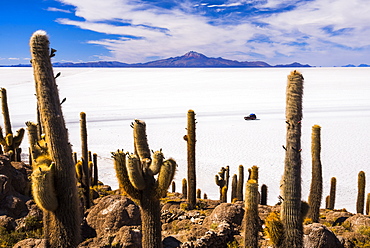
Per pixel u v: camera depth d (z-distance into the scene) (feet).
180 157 88.07
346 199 60.95
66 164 15.61
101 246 25.89
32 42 14.75
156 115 153.99
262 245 27.48
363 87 273.95
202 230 31.50
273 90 261.44
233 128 126.62
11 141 43.65
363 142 103.55
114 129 123.13
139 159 19.72
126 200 31.83
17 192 32.86
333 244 27.32
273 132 120.16
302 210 19.38
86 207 36.37
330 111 157.17
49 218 16.44
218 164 83.51
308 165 80.89
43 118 15.31
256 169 37.99
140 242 26.71
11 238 26.50
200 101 202.69
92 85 322.34
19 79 374.84
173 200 46.88
